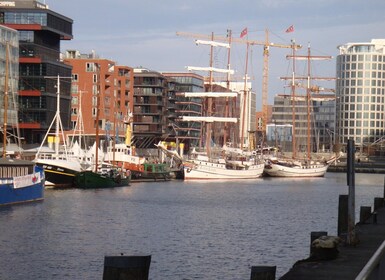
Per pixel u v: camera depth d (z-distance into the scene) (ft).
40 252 151.94
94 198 304.71
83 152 426.51
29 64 514.68
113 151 457.27
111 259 51.83
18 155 363.76
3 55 456.45
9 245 160.45
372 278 61.52
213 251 157.48
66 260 142.61
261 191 398.42
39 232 184.03
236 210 266.98
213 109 624.18
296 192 393.09
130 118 527.40
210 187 430.20
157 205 280.31
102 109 614.75
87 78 614.34
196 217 235.81
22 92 510.99
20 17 521.65
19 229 189.06
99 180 376.68
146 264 52.31
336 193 387.75
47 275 127.03
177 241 173.68
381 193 396.16
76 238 174.70
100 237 177.99
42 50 525.34
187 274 129.49
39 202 272.10
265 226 211.00
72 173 366.43
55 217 220.84
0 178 248.11
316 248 89.45
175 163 562.66
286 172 614.34
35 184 272.92
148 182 474.08
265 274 65.10
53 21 530.27
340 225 117.19
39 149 371.97
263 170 600.39
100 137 606.96
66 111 545.85
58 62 529.86
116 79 653.30
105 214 236.63
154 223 213.66
